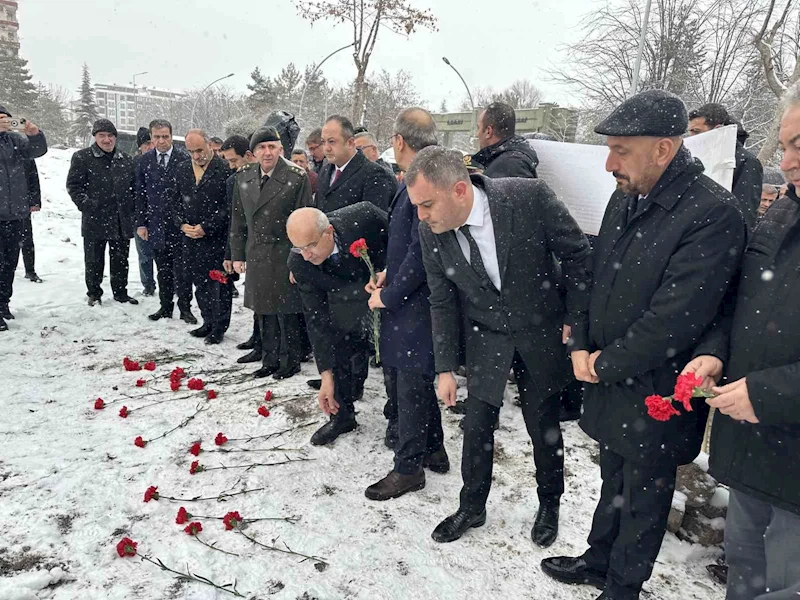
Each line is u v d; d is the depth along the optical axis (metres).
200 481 3.17
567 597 2.43
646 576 2.21
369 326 3.50
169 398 4.19
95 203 6.13
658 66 16.67
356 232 3.31
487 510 3.00
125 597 2.32
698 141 3.34
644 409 2.07
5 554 2.52
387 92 33.69
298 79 41.44
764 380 1.60
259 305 4.51
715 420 1.89
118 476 3.16
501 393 2.55
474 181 2.53
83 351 5.04
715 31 15.67
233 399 4.21
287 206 4.43
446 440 3.74
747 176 3.31
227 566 2.52
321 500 3.04
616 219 2.16
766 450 1.70
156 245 5.97
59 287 6.89
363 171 4.11
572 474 3.35
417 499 3.10
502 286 2.45
